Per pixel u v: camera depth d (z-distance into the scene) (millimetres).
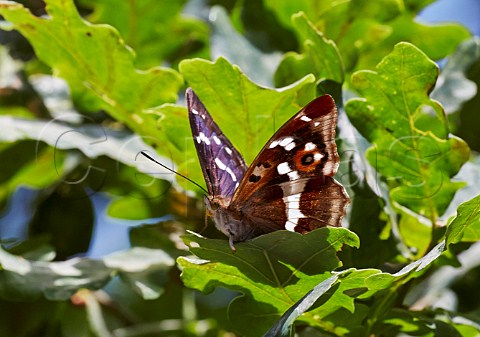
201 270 540
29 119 623
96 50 586
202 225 608
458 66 603
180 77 585
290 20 622
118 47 582
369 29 612
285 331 517
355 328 548
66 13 579
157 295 583
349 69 611
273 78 601
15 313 618
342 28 611
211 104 566
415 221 563
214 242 531
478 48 605
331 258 531
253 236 566
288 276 536
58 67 601
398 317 550
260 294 543
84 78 596
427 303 615
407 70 551
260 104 564
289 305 543
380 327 553
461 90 597
